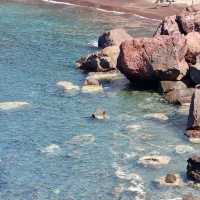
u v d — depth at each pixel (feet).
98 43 246.88
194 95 160.56
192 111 159.12
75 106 179.73
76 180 136.26
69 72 212.84
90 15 310.86
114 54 212.43
